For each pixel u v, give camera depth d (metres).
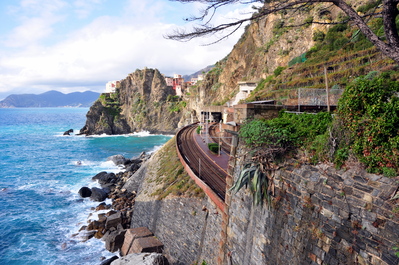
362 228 6.22
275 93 42.78
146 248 23.50
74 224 33.22
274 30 72.50
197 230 20.78
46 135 121.25
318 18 59.53
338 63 41.62
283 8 6.29
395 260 5.44
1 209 37.59
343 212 6.74
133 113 133.12
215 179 23.16
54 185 48.28
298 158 8.86
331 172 7.43
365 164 6.77
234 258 12.17
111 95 144.00
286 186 8.93
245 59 85.25
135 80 140.50
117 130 128.38
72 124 182.38
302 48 62.00
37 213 36.31
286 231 8.71
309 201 7.87
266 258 9.66
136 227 29.25
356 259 6.28
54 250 27.56
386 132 6.25
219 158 30.84
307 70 47.34
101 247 27.98
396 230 5.51
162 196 27.47
